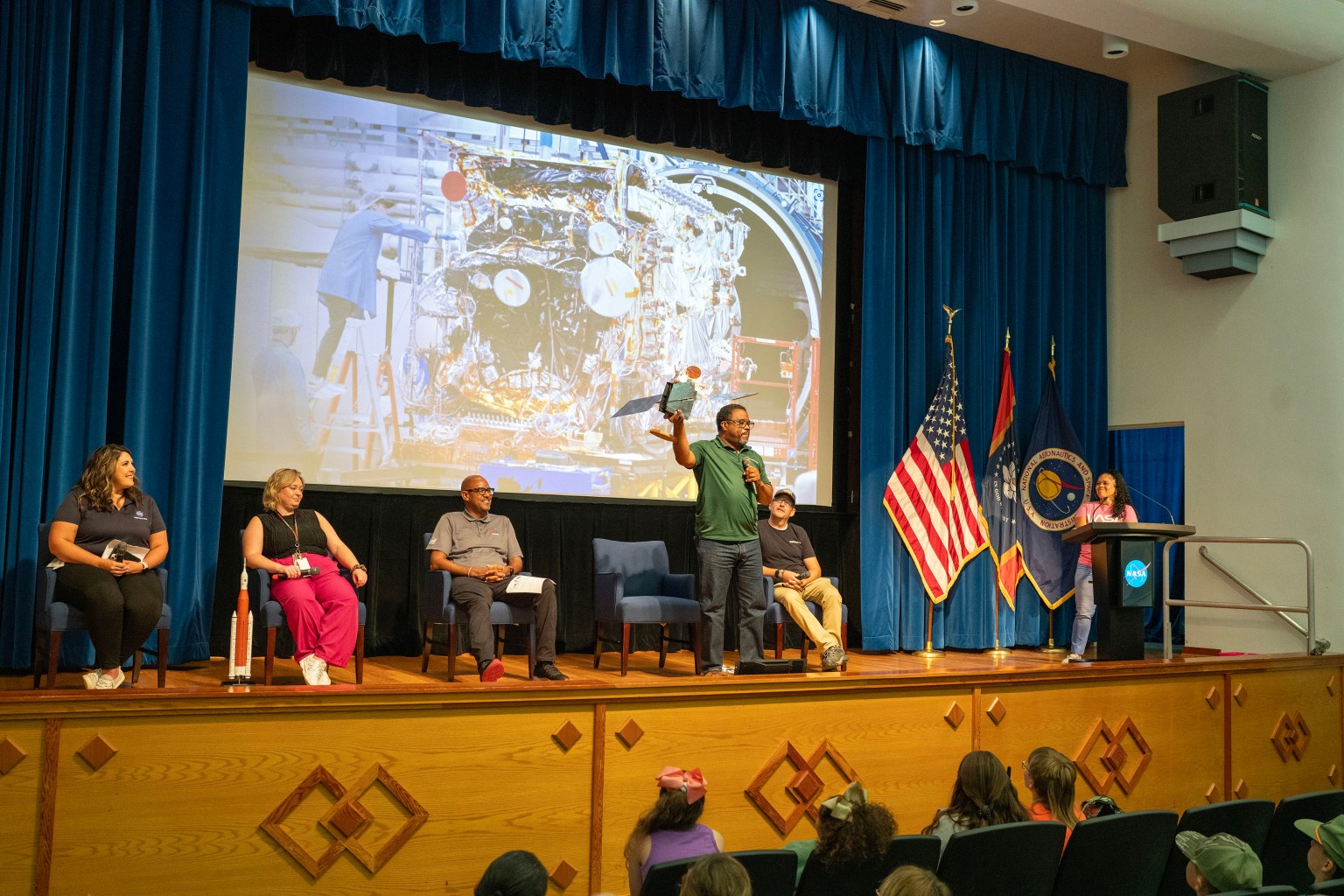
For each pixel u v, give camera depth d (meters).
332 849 3.74
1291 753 6.19
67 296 5.30
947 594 7.58
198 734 3.58
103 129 5.43
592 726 4.19
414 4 5.91
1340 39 7.44
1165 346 8.33
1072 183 8.55
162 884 3.52
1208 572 7.94
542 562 6.56
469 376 6.44
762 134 7.41
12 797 3.36
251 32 5.95
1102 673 5.48
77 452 5.32
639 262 7.00
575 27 6.36
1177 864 3.23
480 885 2.33
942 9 7.47
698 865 2.18
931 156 7.92
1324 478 7.36
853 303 7.83
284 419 5.97
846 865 2.79
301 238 6.06
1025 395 8.25
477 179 6.54
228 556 5.82
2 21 5.22
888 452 7.55
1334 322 7.38
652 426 6.95
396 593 6.18
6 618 5.07
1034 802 3.52
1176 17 7.03
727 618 7.10
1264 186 7.75
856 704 4.78
